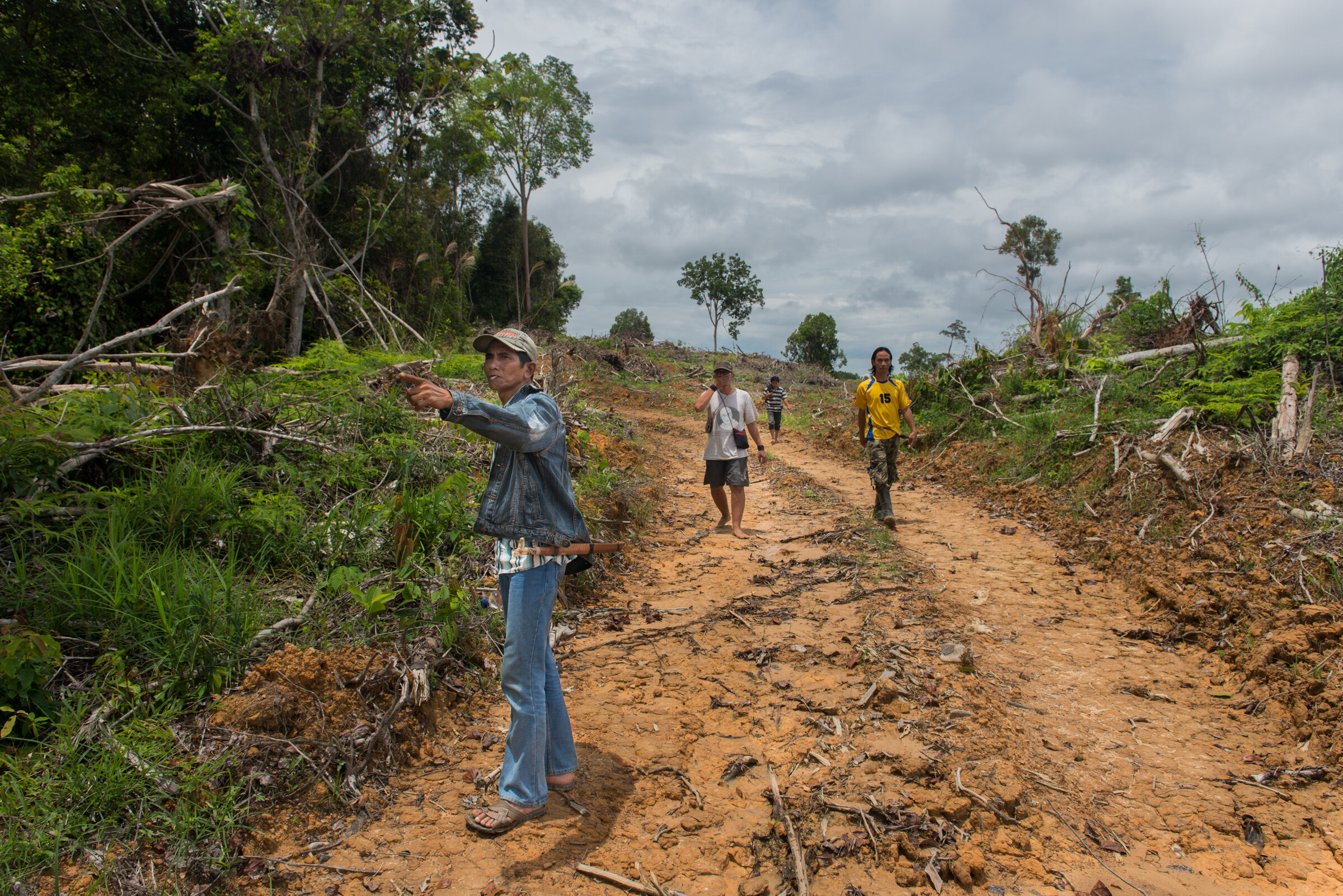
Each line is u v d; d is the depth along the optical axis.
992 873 2.71
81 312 11.62
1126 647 4.69
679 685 4.11
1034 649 4.62
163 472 4.61
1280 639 4.18
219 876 2.49
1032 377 11.62
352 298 17.14
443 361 10.26
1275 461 6.23
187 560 3.84
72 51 16.38
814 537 7.16
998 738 3.53
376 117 22.06
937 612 5.13
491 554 4.91
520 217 42.59
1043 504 7.73
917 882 2.66
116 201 12.13
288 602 3.94
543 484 2.85
